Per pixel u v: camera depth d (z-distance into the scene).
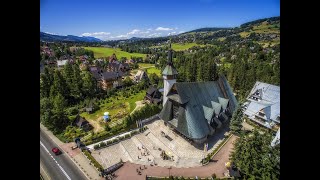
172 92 60.38
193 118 56.22
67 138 63.91
